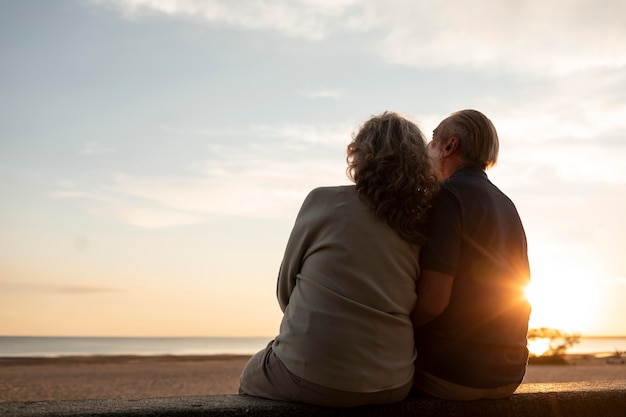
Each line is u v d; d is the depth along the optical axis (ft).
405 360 8.21
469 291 8.50
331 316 7.89
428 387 8.58
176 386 101.40
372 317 7.93
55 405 7.28
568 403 9.32
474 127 9.39
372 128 8.56
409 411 8.29
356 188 8.36
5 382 106.22
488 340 8.49
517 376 8.80
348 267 8.03
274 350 8.33
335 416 7.95
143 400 7.85
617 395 9.67
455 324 8.48
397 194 8.13
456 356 8.43
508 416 8.87
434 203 8.61
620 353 332.80
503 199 9.18
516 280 8.89
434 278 8.30
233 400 8.03
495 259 8.61
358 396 7.82
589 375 144.97
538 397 9.12
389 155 8.21
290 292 8.70
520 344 8.86
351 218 8.16
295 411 7.78
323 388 7.79
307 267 8.28
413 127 8.57
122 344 625.00
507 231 8.92
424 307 8.39
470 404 8.64
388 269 8.13
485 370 8.45
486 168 9.72
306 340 7.91
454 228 8.41
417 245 8.43
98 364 181.37
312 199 8.50
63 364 179.01
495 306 8.55
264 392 8.31
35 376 122.01
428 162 8.37
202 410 7.34
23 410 6.91
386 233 8.17
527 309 9.05
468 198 8.64
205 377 123.03
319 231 8.25
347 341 7.82
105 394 86.79
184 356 287.69
